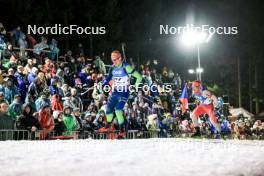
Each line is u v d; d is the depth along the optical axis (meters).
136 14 44.25
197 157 7.31
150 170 5.57
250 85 57.69
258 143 12.36
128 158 6.85
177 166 6.05
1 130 13.64
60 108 16.89
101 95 19.52
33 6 33.62
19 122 14.22
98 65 25.19
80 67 23.44
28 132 14.36
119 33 39.81
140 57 43.31
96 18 38.44
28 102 15.51
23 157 6.88
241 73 60.03
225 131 23.17
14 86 16.66
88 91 21.70
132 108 20.50
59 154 7.36
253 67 59.88
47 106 15.11
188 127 21.88
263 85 57.84
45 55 23.81
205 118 22.31
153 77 27.41
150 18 44.62
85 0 36.44
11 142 10.34
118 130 15.85
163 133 20.77
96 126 16.84
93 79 21.77
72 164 6.00
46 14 33.59
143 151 8.14
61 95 18.55
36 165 5.88
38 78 17.59
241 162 6.82
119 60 12.05
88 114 16.81
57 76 19.12
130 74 12.12
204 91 14.47
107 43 38.69
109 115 12.38
